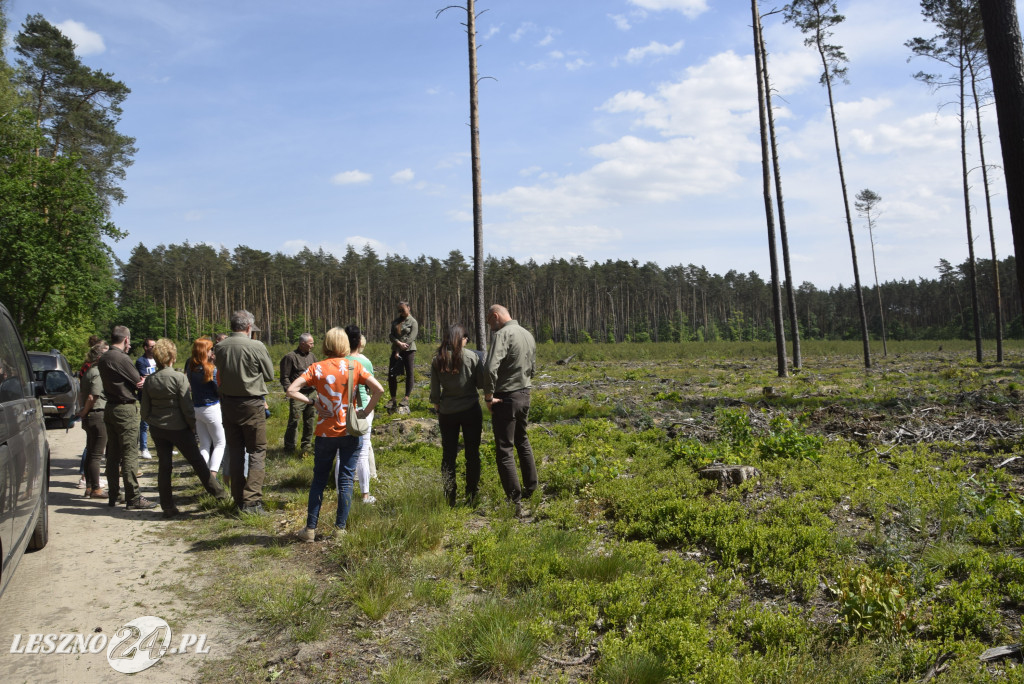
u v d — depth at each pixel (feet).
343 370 19.40
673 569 16.49
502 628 12.98
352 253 375.45
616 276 414.21
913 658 11.93
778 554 16.92
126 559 18.12
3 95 89.86
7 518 12.66
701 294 468.75
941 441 30.35
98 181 125.59
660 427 36.11
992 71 16.06
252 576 16.69
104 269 95.91
